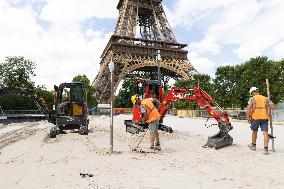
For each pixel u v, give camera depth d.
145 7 71.88
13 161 7.96
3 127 24.88
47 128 22.67
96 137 14.38
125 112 79.31
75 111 16.56
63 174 6.20
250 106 8.98
